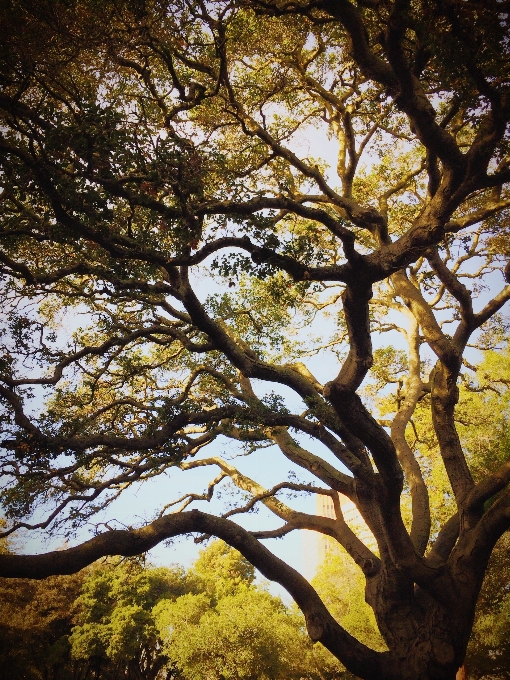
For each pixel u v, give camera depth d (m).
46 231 10.20
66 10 9.55
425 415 23.94
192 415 12.93
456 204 11.02
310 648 34.66
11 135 10.23
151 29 10.48
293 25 13.54
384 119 15.12
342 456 13.45
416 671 11.95
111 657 36.88
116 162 9.21
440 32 9.66
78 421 12.48
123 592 38.81
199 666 31.14
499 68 9.62
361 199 17.42
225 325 16.31
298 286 12.17
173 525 12.10
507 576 23.59
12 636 34.53
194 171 9.69
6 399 11.28
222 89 13.77
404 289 15.70
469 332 15.43
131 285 10.87
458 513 14.05
